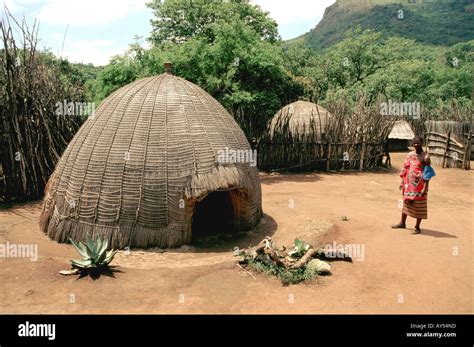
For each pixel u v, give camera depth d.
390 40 42.94
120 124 7.77
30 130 11.41
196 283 6.06
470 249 7.72
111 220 7.31
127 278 6.18
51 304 5.38
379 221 9.62
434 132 21.03
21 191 11.43
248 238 8.27
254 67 16.09
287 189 13.66
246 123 17.05
